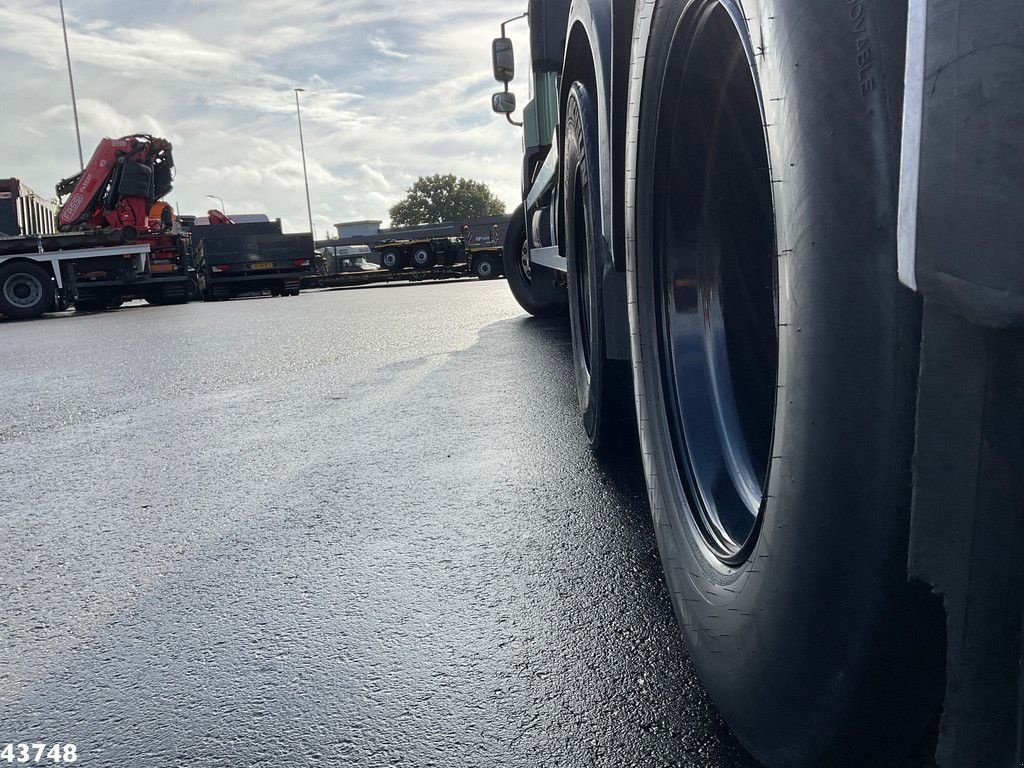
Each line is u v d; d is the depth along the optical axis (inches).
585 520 97.1
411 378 217.2
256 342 354.6
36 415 199.8
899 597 32.8
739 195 57.7
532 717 57.4
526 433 143.8
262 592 82.9
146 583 87.7
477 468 123.3
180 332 444.1
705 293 61.3
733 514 52.9
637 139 65.1
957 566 29.4
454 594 78.8
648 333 66.0
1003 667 28.5
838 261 33.5
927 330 29.6
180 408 196.9
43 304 727.1
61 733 60.0
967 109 26.1
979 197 25.9
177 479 130.2
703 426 58.6
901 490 32.0
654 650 65.6
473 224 1980.8
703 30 52.6
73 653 72.5
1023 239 25.0
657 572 81.0
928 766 37.3
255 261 1001.5
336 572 86.7
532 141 231.3
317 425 165.0
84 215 834.2
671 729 54.8
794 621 36.7
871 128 33.0
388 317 456.1
